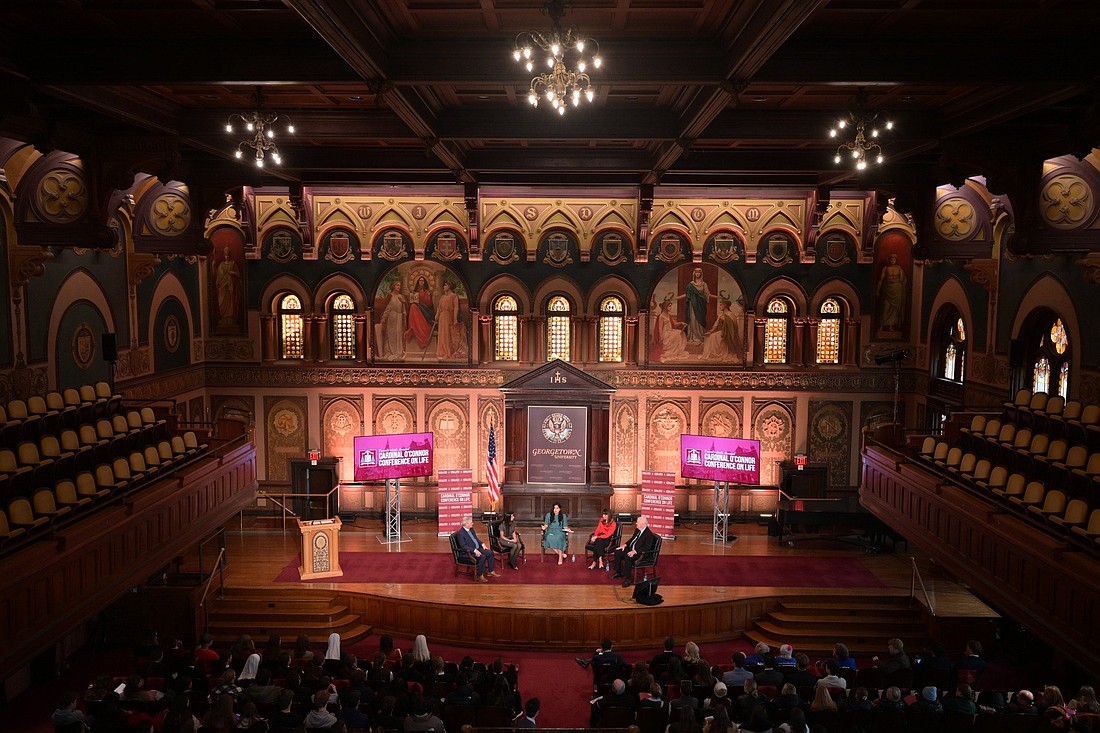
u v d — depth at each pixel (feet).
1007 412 61.52
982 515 49.01
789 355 81.61
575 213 79.41
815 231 78.02
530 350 81.00
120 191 51.31
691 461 75.56
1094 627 38.01
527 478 80.43
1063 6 28.19
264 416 81.66
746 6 28.02
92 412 59.26
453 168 59.72
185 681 40.45
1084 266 54.54
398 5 29.09
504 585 65.46
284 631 61.21
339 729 32.14
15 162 51.19
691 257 79.97
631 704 40.60
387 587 64.69
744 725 34.91
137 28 31.76
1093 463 47.42
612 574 68.13
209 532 60.90
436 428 81.82
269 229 79.61
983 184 60.23
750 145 55.72
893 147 48.98
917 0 27.45
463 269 80.33
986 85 33.24
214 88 40.24
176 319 76.59
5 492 45.96
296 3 24.41
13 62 32.60
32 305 56.08
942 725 36.50
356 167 60.03
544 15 30.09
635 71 33.17
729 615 63.10
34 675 52.75
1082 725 33.50
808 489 81.20
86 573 44.34
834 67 32.68
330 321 81.46
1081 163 45.47
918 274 79.51
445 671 47.14
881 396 81.05
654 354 81.15
